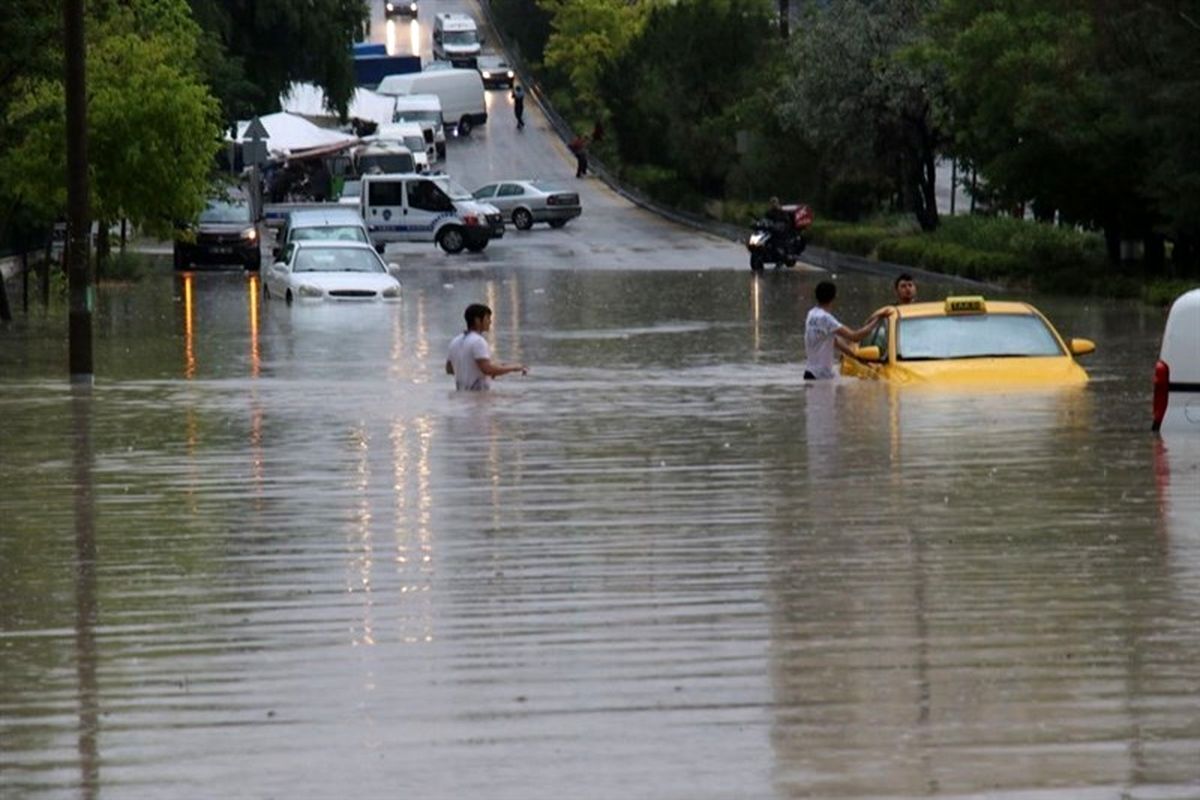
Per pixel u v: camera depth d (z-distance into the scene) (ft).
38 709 76.48
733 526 114.32
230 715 75.36
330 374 234.17
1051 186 428.97
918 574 99.30
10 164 358.02
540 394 203.21
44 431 170.40
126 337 297.94
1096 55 390.42
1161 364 149.38
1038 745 70.13
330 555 106.73
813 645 84.74
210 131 416.05
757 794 65.62
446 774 68.03
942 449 147.13
